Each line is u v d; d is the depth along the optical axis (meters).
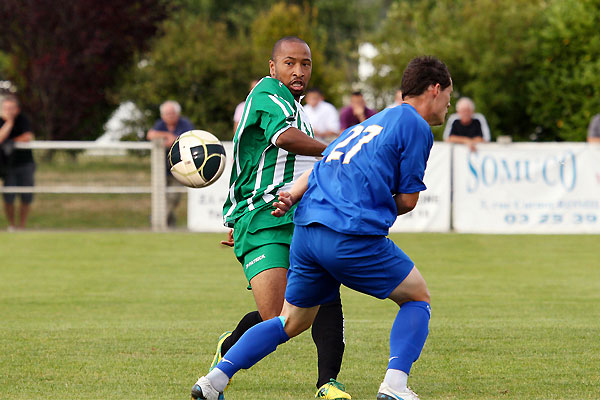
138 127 69.06
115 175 41.81
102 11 69.44
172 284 26.98
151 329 19.67
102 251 34.84
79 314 21.84
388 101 78.00
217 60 67.62
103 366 15.89
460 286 26.48
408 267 12.44
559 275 28.88
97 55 68.88
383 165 12.20
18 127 41.75
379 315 21.78
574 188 40.06
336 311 14.27
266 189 14.49
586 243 37.25
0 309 22.59
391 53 74.88
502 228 40.41
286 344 18.06
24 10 67.88
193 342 18.17
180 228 41.84
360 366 16.05
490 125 65.44
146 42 71.06
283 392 14.18
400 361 12.38
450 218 40.72
